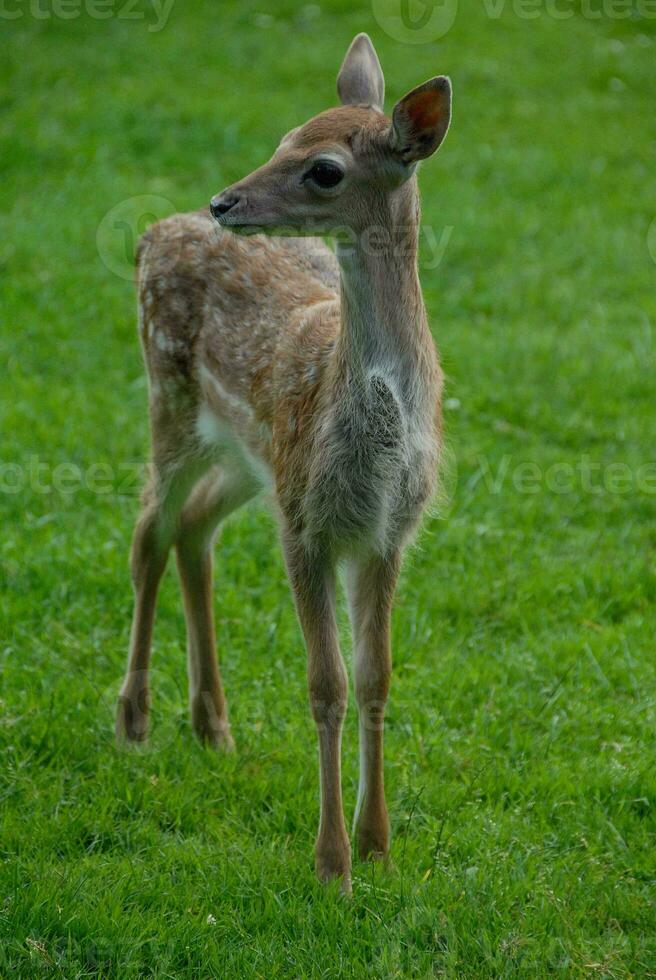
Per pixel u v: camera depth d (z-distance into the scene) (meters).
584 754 9.48
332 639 7.99
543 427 14.70
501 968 7.07
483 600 11.45
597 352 16.31
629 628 11.15
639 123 24.03
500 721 9.80
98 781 8.88
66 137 21.36
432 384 8.10
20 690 9.88
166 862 7.96
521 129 23.23
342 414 7.78
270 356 8.66
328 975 6.98
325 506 7.91
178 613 11.15
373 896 7.64
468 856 8.25
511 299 17.80
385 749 9.40
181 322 9.49
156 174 20.52
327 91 23.59
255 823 8.59
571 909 7.68
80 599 11.20
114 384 15.16
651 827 8.69
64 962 6.98
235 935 7.34
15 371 15.14
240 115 22.23
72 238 18.36
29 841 8.11
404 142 7.48
